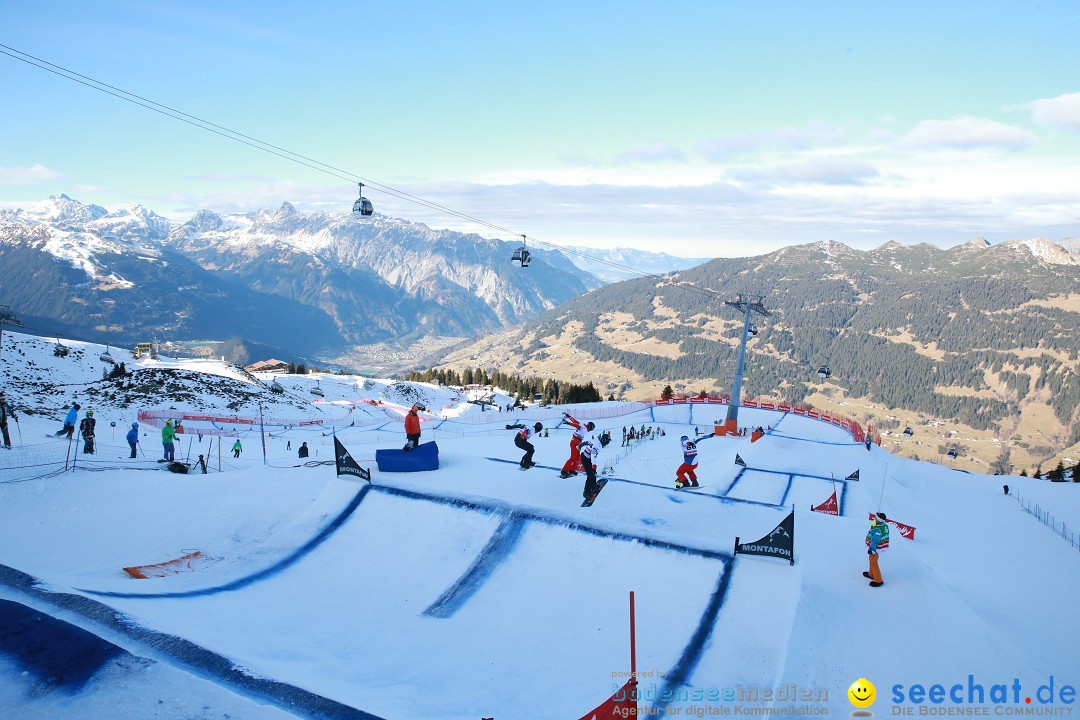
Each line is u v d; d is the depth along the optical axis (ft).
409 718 29.19
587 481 53.42
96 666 30.71
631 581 42.32
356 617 42.06
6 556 49.42
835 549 47.83
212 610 40.98
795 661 34.35
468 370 466.29
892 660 35.45
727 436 157.99
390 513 54.90
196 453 109.29
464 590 44.19
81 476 67.31
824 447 131.85
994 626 49.03
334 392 293.02
